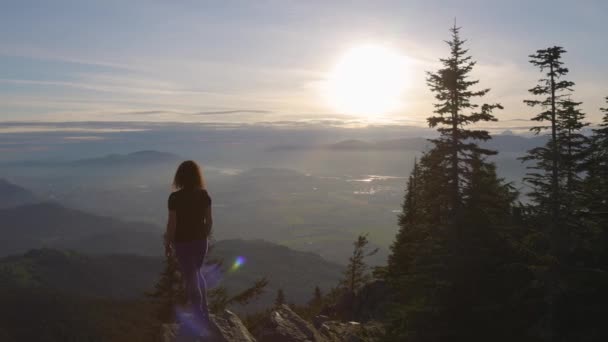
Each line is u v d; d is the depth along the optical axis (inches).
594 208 669.3
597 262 637.3
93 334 3287.4
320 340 443.2
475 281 588.1
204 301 283.3
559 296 586.6
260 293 845.8
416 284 644.1
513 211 737.6
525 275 637.9
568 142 741.3
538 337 585.0
